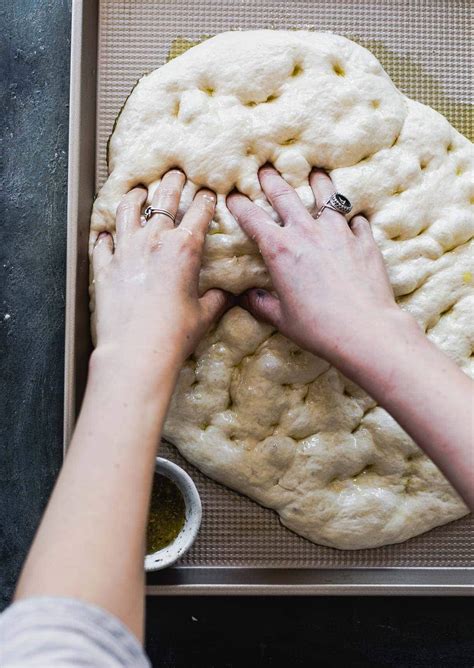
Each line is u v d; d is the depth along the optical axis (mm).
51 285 1134
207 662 1069
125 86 1032
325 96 935
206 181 915
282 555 972
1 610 1090
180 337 725
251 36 965
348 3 1056
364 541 947
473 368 947
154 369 672
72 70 935
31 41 1149
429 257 945
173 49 1039
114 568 527
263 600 1081
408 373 692
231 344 926
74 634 456
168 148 926
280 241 814
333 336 748
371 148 940
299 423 933
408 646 1074
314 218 888
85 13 975
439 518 958
